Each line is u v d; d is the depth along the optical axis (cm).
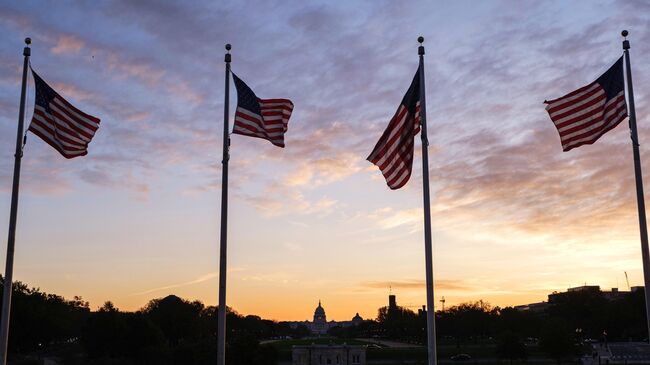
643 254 4578
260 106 5000
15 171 4881
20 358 18538
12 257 4819
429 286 4678
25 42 5006
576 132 4700
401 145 4753
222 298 4766
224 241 4809
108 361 18625
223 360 4719
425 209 4734
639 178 4647
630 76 4734
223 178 4872
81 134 5062
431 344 4634
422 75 4838
